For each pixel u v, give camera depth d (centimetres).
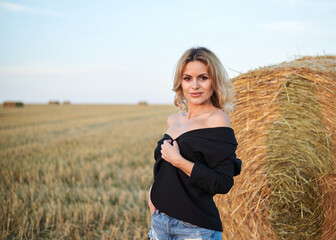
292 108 305
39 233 352
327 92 286
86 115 2584
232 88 178
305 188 298
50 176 565
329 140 284
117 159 743
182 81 174
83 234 357
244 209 327
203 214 160
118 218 396
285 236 306
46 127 1534
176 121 188
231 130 162
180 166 156
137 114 2769
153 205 184
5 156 766
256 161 325
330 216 286
